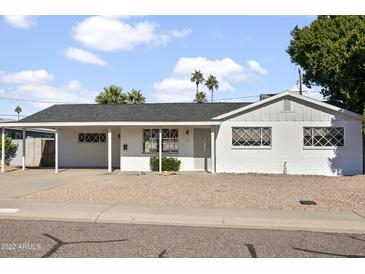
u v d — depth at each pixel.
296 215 10.55
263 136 21.11
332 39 24.86
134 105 25.77
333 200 12.75
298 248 7.48
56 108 25.48
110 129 21.91
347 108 22.81
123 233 8.59
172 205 11.87
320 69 24.80
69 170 23.52
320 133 20.72
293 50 27.44
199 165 22.78
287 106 20.95
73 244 7.58
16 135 35.81
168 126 22.45
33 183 16.95
